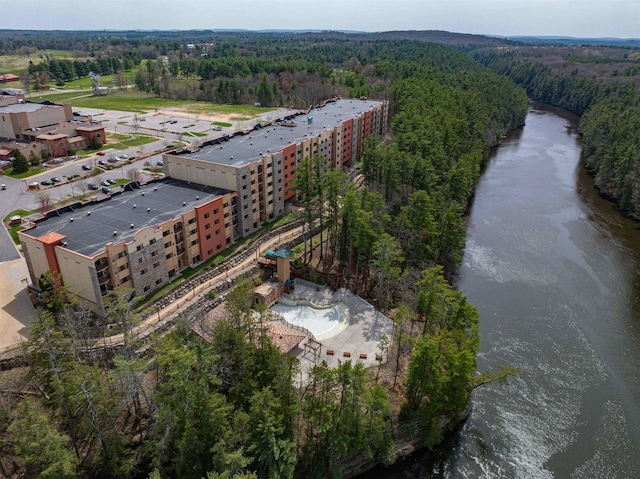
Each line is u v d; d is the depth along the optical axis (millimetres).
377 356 68250
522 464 58531
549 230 118375
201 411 47812
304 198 95562
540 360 74750
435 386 56781
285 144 115438
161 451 48688
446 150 135500
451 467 58219
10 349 63594
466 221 122562
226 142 117500
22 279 81500
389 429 56188
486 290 92750
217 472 45281
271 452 47469
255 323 58062
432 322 67500
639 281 96500
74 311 68938
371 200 89875
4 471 49812
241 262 89250
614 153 140000
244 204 96500
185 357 49406
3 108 181750
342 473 54688
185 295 78188
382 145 127938
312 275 88062
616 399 67688
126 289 65688
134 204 87500
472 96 194250
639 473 57219
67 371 52781
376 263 77562
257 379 54844
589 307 88062
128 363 50688
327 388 51781
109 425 51156
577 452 60031
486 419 64625
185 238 83000
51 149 155500
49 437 43719
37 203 116688
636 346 78250
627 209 128875
